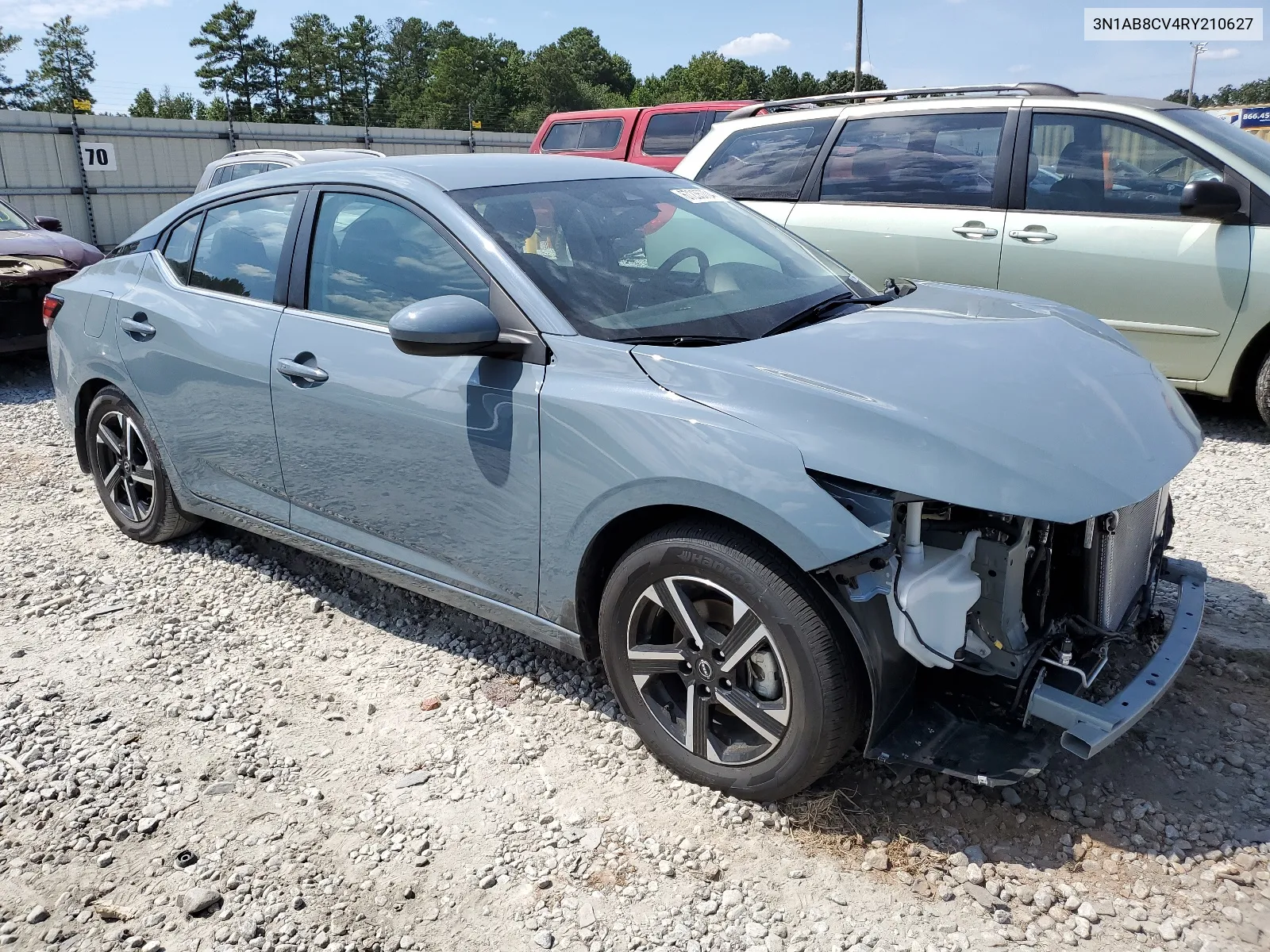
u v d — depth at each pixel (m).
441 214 3.07
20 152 21.08
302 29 96.44
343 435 3.24
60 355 4.50
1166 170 5.41
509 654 3.44
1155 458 2.41
